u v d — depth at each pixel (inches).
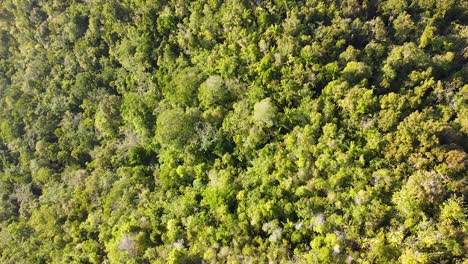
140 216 1867.6
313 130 1675.7
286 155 1668.3
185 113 1977.1
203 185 1851.6
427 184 1323.8
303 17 1952.5
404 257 1246.9
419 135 1453.0
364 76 1733.5
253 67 1914.4
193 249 1630.2
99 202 2146.9
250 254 1520.7
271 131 1766.7
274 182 1643.7
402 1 1930.4
